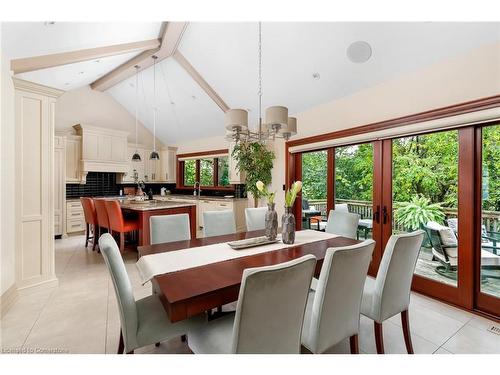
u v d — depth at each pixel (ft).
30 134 8.89
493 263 7.93
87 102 20.59
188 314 4.17
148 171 24.59
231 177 19.95
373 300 5.62
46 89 9.15
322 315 4.52
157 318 5.02
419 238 5.77
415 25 8.05
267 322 3.70
